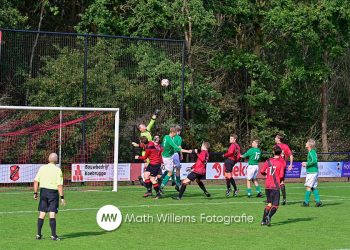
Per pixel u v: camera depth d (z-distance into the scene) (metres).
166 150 47.41
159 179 47.84
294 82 80.56
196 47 73.12
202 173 45.72
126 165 57.47
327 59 81.38
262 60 77.94
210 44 75.69
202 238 30.61
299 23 72.19
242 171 65.25
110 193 49.69
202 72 75.69
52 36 60.59
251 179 48.12
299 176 69.31
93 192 50.38
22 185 53.91
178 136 47.75
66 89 59.88
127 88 60.31
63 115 58.56
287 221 36.59
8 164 53.06
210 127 71.81
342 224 35.84
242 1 74.31
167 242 29.42
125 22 69.19
